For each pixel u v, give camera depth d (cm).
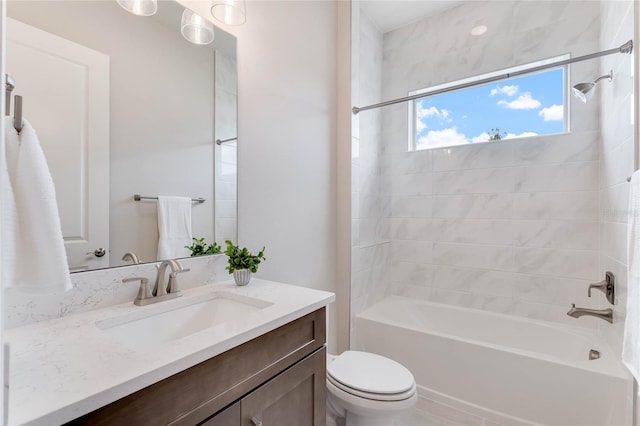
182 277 122
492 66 237
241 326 83
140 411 60
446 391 187
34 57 87
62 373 59
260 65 158
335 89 222
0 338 36
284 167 174
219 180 138
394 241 281
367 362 155
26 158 69
